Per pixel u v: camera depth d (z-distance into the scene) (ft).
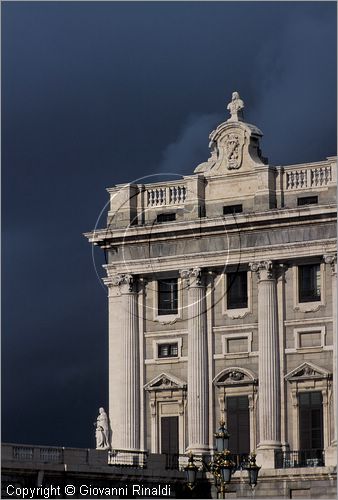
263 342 508.12
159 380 521.24
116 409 526.16
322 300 503.61
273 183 512.22
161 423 521.24
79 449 477.36
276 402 505.66
